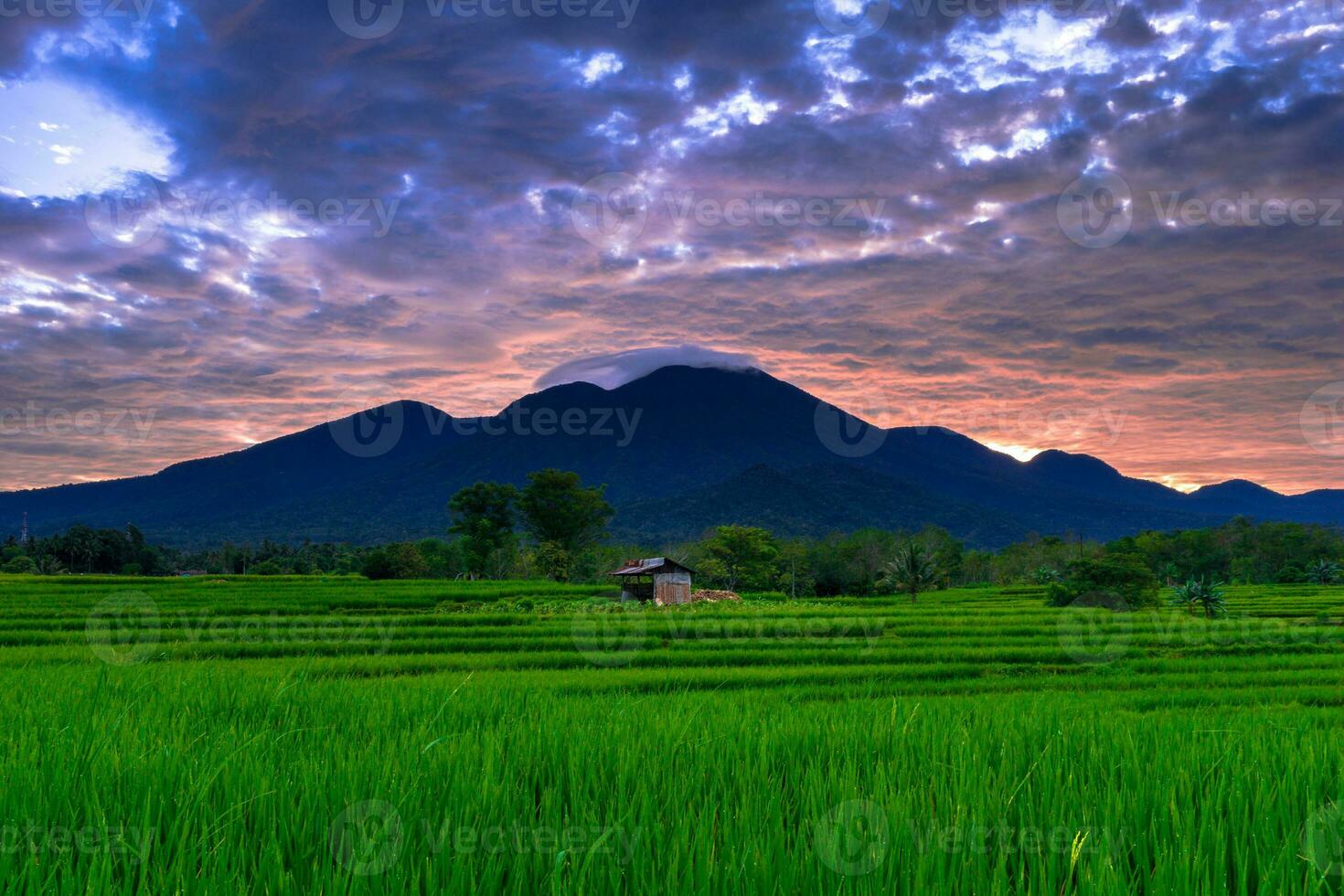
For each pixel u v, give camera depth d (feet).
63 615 132.46
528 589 195.62
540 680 68.44
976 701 40.52
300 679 40.09
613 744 21.70
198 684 39.78
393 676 75.72
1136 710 52.49
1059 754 21.52
